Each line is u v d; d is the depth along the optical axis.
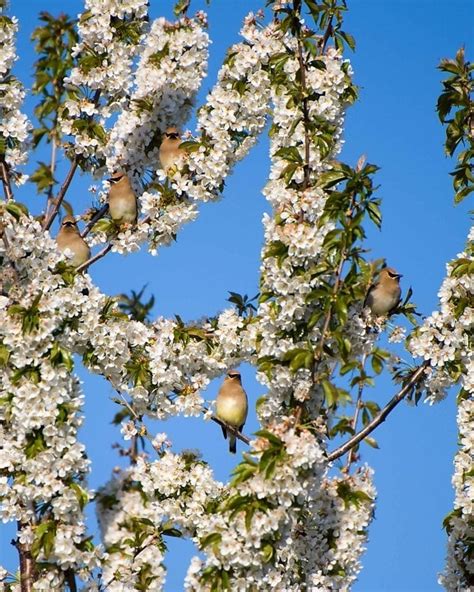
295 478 10.59
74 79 14.48
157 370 13.59
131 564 11.97
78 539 11.52
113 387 13.53
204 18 14.88
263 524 10.65
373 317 12.62
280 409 12.38
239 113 14.30
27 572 11.88
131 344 13.69
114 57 14.60
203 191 14.30
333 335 11.54
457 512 13.07
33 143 14.58
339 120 13.70
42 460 11.45
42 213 14.55
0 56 14.20
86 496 11.51
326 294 11.48
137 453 13.17
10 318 11.62
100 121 14.73
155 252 14.66
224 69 14.22
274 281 12.05
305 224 11.92
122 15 14.62
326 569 12.31
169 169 14.37
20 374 11.53
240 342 14.10
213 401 13.78
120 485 12.58
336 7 13.38
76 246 14.53
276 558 11.15
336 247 11.48
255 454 10.59
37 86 14.32
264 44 14.06
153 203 14.41
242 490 10.68
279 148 13.42
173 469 12.84
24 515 11.71
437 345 12.73
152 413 13.70
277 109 13.52
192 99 15.02
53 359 11.53
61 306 12.05
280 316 12.00
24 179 14.62
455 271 12.66
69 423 11.56
